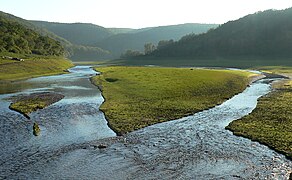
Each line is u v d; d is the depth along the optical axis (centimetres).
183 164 2455
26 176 2253
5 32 18050
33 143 2986
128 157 2617
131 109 4481
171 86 6544
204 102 4988
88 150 2792
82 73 11594
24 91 6538
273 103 4841
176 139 3088
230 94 5828
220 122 3759
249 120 3769
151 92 5916
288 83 7600
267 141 2933
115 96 5631
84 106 4806
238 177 2212
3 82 8319
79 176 2262
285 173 2261
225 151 2728
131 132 3359
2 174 2280
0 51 14688
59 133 3341
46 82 8288
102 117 4072
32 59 13988
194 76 8075
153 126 3588
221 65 16725
